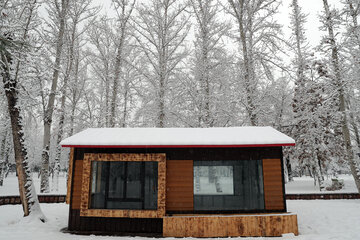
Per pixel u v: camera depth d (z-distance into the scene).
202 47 17.19
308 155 18.91
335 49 12.50
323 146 17.75
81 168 7.66
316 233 7.12
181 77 16.77
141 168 7.90
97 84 20.94
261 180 7.64
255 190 7.61
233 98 14.94
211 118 15.57
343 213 8.92
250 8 15.80
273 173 7.48
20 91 8.92
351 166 12.23
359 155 21.22
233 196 7.79
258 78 15.48
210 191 9.75
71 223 7.33
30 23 9.96
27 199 8.03
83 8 17.20
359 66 12.63
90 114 18.36
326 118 17.47
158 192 7.23
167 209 7.32
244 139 7.33
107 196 7.73
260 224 6.73
